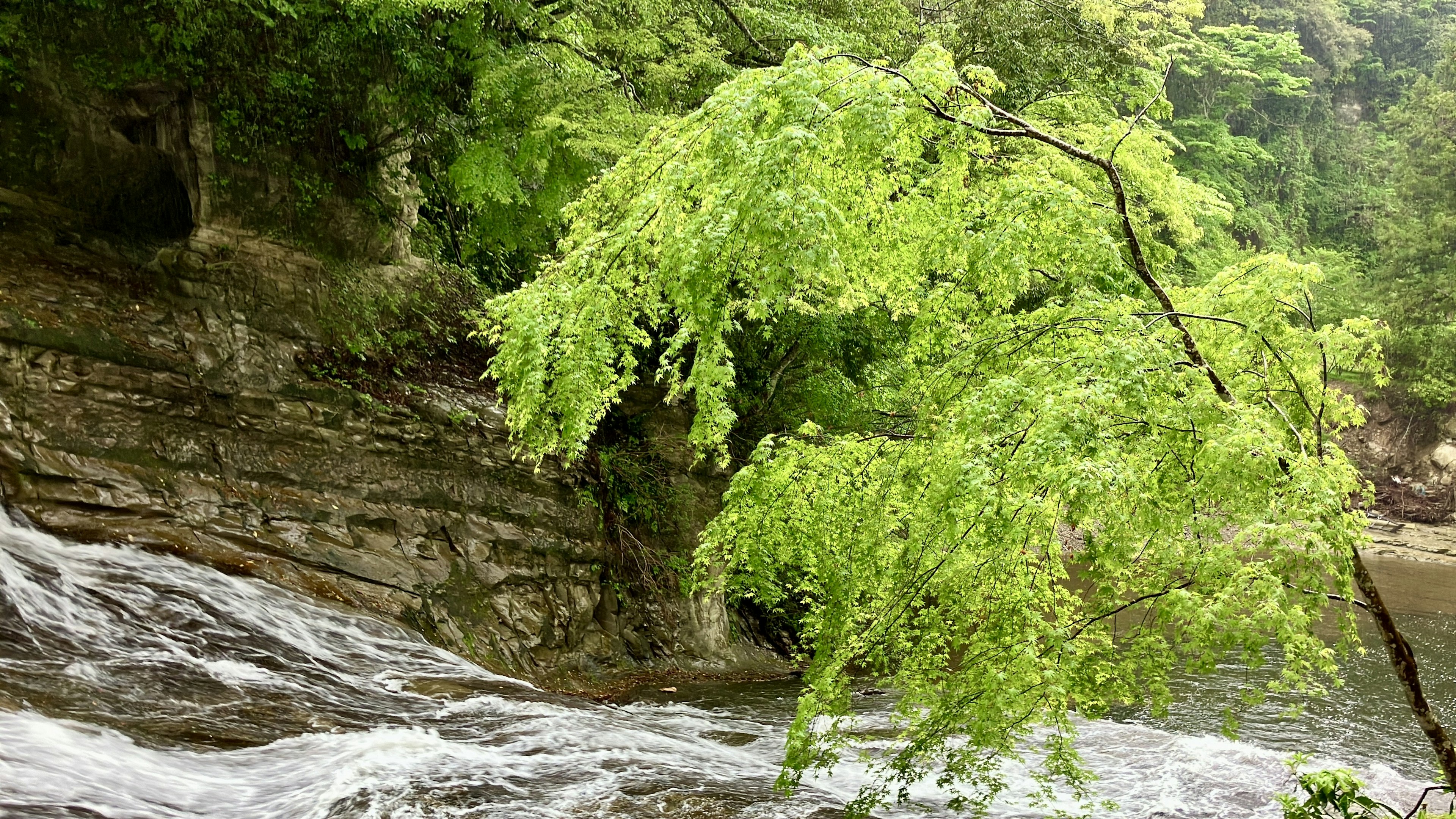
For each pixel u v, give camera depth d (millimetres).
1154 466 4105
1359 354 4926
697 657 14305
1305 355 4980
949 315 4953
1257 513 3865
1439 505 42875
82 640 7168
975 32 17141
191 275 11219
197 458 10312
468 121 13578
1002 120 4984
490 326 5383
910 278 5168
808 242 4230
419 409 12484
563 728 7438
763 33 14539
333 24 12406
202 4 11477
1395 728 10953
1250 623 3709
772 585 6621
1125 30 18219
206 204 11648
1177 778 8305
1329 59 67125
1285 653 3895
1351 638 4070
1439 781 4836
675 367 5066
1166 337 4590
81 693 6266
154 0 11297
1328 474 3963
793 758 4961
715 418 4605
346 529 11117
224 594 9047
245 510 10375
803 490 5211
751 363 16141
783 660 15680
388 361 12789
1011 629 4285
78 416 9570
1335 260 51969
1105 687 4355
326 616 9734
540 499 13156
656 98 13375
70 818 4422
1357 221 60594
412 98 12977
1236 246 39562
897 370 16109
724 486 15727
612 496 14359
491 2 12117
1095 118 16109
